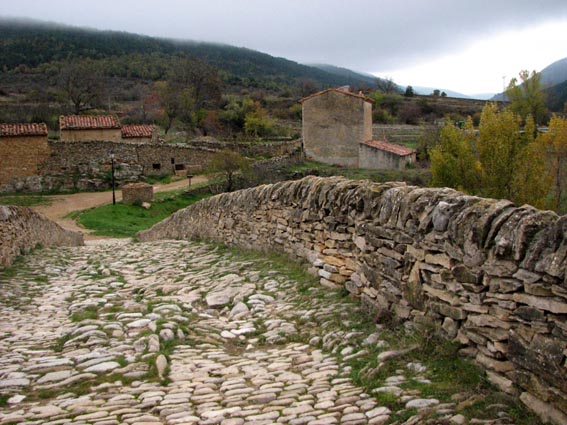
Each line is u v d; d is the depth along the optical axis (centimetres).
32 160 4047
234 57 17800
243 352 556
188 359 525
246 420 370
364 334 543
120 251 1505
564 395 326
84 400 421
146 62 11825
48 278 1085
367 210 627
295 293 744
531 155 2116
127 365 502
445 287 462
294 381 448
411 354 460
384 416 363
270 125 6197
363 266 630
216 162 3859
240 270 938
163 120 6194
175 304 754
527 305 364
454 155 2247
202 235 1524
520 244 371
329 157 4559
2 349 575
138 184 3572
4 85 8906
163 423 370
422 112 7975
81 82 6669
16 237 1297
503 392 375
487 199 446
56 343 603
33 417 386
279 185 1013
